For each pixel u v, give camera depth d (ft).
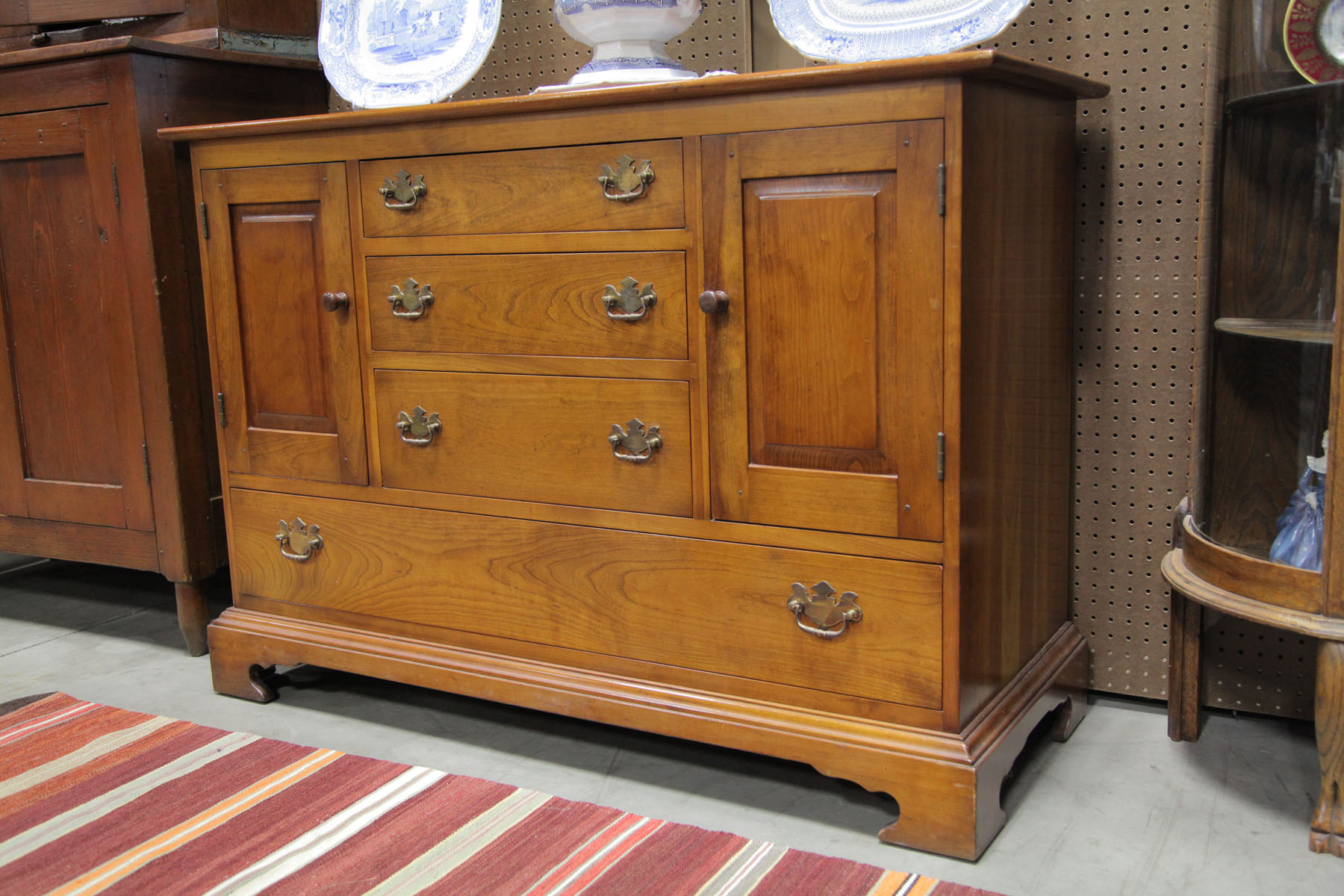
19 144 7.29
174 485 7.27
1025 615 5.67
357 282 6.09
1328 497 4.66
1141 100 5.95
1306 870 4.75
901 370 4.75
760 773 5.76
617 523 5.57
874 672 5.03
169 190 7.07
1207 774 5.62
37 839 5.21
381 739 6.26
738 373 5.10
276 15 7.88
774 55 6.85
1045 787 5.52
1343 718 4.72
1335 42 4.66
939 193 4.54
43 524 7.92
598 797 5.53
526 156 5.45
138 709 6.74
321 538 6.55
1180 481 6.19
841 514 4.98
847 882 4.66
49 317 7.50
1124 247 6.10
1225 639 6.25
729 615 5.35
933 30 5.43
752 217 4.96
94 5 7.84
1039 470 5.73
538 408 5.67
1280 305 4.95
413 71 6.61
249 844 5.12
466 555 6.07
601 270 5.36
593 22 5.88
